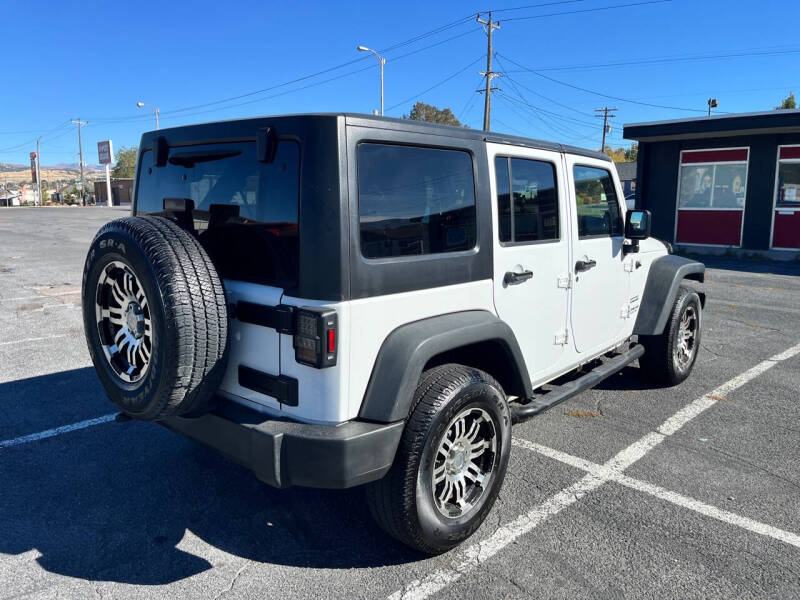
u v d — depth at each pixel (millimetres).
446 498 2984
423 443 2734
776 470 3957
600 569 2916
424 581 2826
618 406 5078
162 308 2529
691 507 3488
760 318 8492
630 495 3617
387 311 2736
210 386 2711
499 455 3170
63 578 2840
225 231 2932
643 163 18375
